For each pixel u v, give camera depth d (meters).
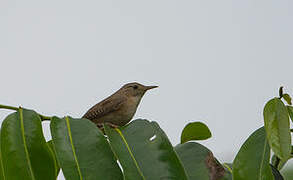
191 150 5.89
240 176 5.25
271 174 5.12
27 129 5.31
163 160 5.13
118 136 5.39
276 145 5.16
